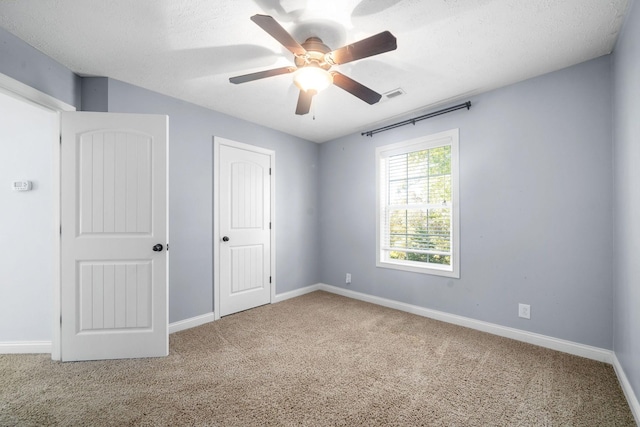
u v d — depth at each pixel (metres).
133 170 2.17
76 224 2.10
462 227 2.77
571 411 1.55
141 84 2.46
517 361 2.07
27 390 1.74
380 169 3.50
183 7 1.56
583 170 2.12
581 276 2.14
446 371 1.95
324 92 2.60
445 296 2.91
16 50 1.79
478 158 2.66
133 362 2.09
